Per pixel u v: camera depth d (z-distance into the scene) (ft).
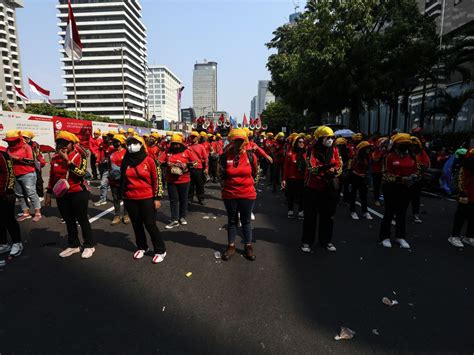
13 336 9.39
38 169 22.57
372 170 28.45
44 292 12.04
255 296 11.78
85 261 15.07
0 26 326.85
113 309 10.86
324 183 16.12
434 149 45.44
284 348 8.91
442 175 32.01
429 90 79.10
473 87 61.98
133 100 408.87
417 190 22.30
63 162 15.61
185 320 10.21
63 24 383.04
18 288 12.36
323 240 16.90
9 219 15.42
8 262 14.94
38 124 42.42
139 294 11.89
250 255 15.35
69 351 8.75
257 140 58.03
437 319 10.37
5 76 330.34
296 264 14.87
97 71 384.68
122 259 15.34
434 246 17.54
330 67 59.47
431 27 59.98
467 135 45.57
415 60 58.08
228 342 9.14
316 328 9.83
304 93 74.02
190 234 19.47
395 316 10.53
